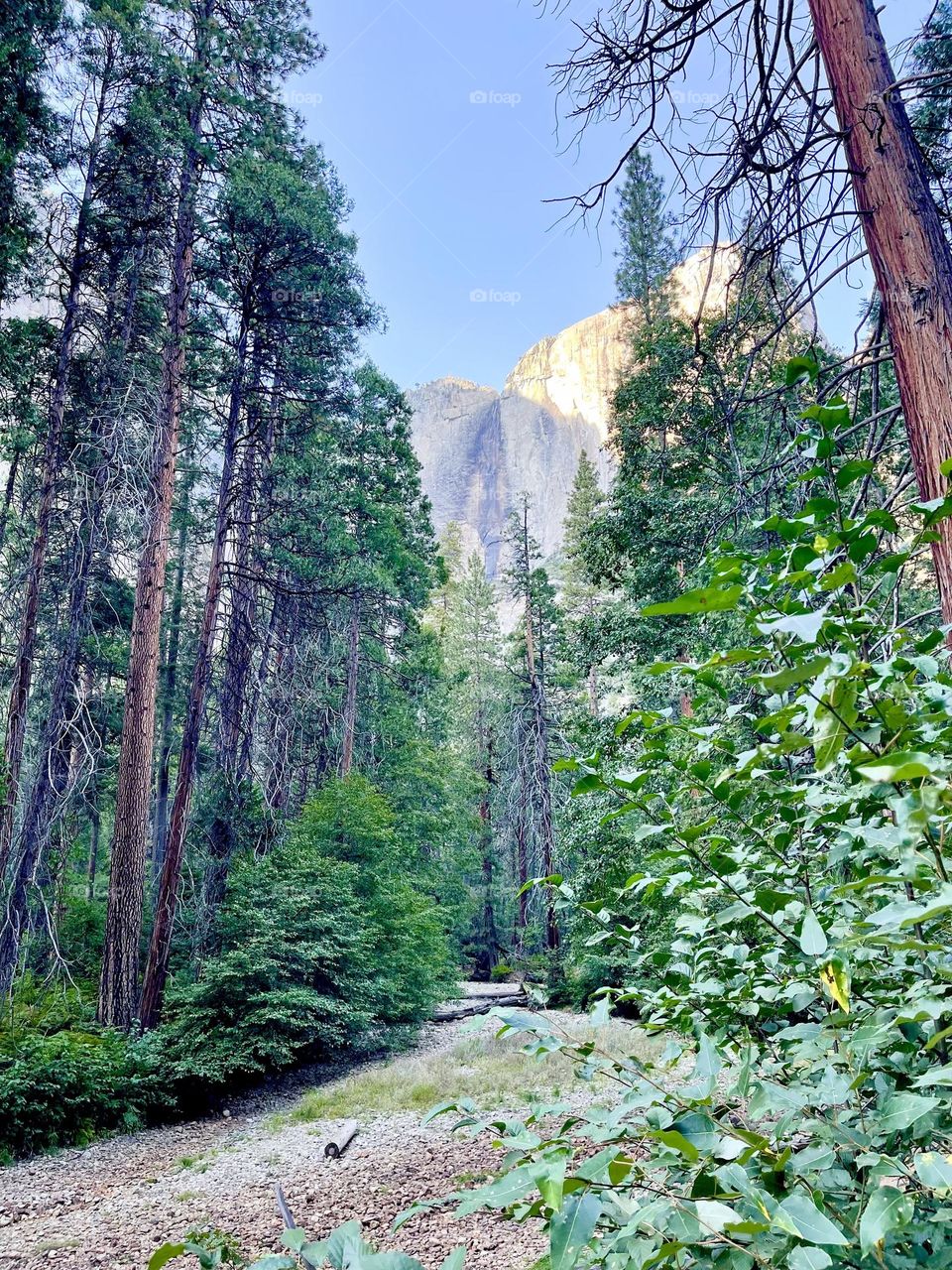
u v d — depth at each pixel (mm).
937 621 2836
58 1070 8414
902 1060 1032
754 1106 951
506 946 26516
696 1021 1283
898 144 2623
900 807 782
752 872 1429
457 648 34031
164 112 11016
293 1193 5949
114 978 10086
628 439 11422
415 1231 4723
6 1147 7699
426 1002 15023
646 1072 1085
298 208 12055
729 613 6625
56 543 12633
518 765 26094
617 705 11133
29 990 10492
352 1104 9156
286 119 13305
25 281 11414
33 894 12117
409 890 15789
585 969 14594
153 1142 8297
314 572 13992
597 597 28891
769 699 1131
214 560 11883
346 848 14156
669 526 10188
